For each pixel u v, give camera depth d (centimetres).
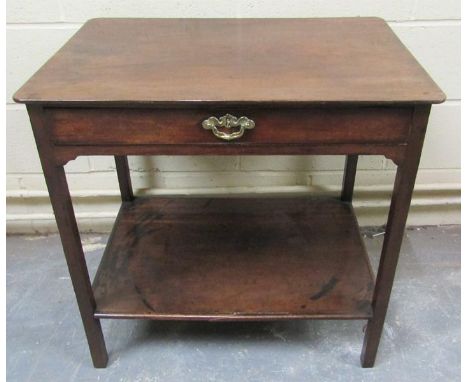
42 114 75
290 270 109
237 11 116
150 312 99
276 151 79
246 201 132
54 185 82
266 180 138
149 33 100
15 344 112
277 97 72
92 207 142
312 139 78
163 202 132
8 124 128
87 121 76
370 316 98
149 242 118
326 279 107
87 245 142
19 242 144
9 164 134
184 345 112
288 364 107
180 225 123
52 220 144
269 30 101
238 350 110
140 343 112
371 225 146
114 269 110
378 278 95
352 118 76
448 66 122
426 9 115
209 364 107
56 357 109
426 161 136
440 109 128
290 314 98
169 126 77
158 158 134
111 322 118
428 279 128
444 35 118
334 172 136
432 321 117
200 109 75
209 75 80
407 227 146
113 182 138
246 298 102
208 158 134
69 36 119
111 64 84
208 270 109
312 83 76
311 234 120
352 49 91
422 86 75
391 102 72
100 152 79
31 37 118
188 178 137
